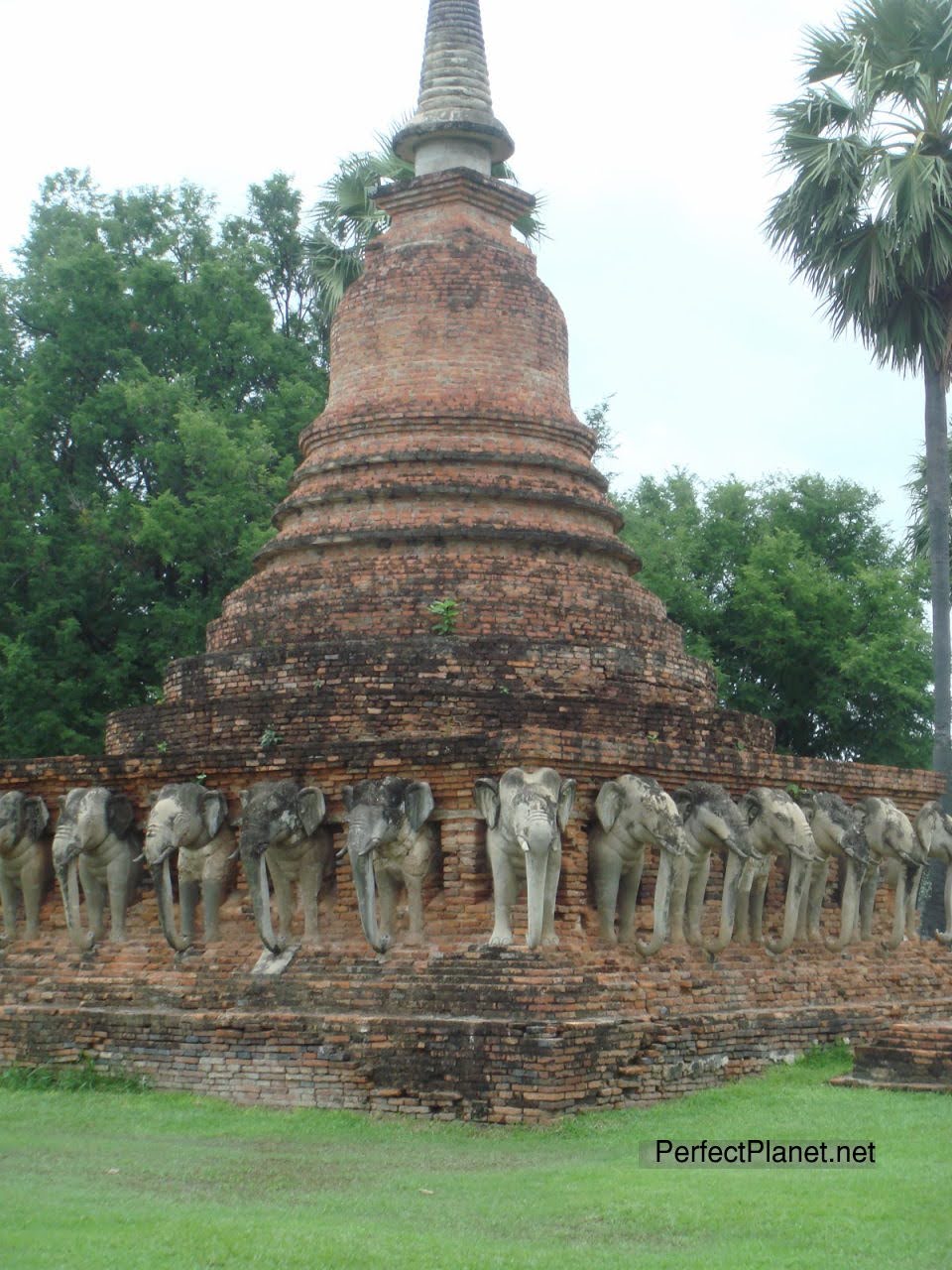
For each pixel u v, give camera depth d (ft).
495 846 64.85
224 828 72.79
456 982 63.62
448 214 90.84
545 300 90.94
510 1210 44.52
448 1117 59.88
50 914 78.23
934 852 89.15
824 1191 46.39
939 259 108.37
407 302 88.84
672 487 175.63
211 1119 59.93
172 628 134.82
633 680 81.46
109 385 145.38
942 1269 38.06
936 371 111.34
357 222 137.59
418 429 86.22
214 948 71.72
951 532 139.23
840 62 113.60
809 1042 73.56
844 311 113.60
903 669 149.07
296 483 90.17
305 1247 39.88
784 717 155.43
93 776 77.10
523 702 75.51
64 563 138.82
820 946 81.87
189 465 141.79
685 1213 43.73
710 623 155.84
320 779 70.59
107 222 159.84
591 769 68.85
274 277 175.01
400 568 82.12
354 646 77.71
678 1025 65.82
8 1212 43.73
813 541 166.40
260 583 85.97
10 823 76.54
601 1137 56.18
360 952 67.56
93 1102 63.57
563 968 63.98
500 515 84.07
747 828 71.41
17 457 139.74
